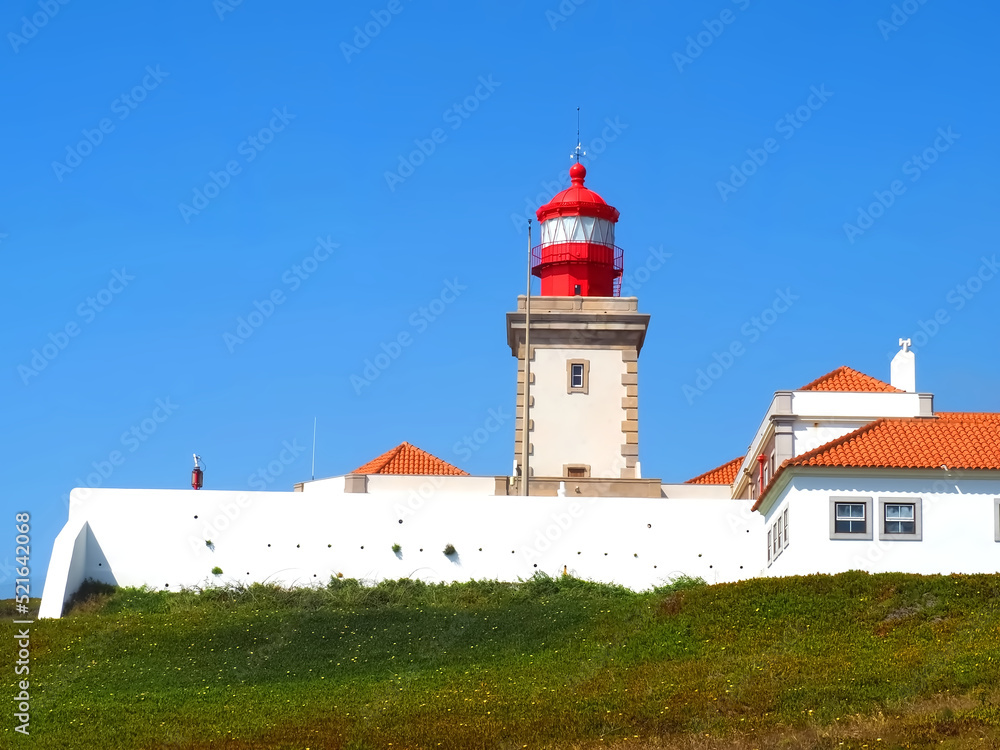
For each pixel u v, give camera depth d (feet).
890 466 154.71
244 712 122.42
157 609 167.63
